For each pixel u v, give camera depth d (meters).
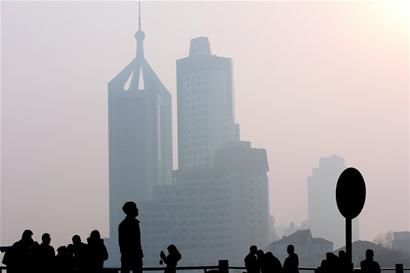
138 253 28.69
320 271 30.48
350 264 22.72
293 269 32.31
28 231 30.89
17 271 30.14
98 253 31.09
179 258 33.59
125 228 28.73
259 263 34.56
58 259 30.92
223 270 34.78
